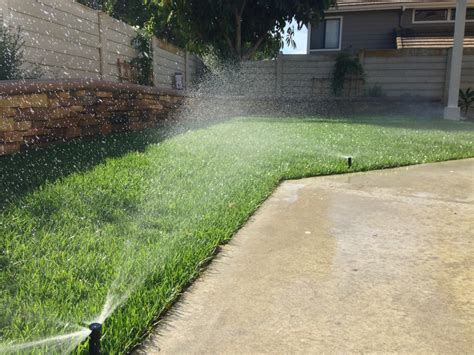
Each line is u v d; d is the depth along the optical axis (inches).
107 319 49.3
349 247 75.5
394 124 326.3
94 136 180.9
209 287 60.2
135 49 327.9
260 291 59.3
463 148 192.9
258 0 447.8
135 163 127.6
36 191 90.8
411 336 49.4
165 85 384.8
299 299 57.2
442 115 455.8
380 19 615.8
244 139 205.2
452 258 71.2
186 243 71.9
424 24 603.8
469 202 105.6
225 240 77.0
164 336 48.8
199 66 501.7
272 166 140.6
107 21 278.1
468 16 596.7
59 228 73.8
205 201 96.3
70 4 232.7
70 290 54.9
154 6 590.2
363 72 481.1
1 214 76.5
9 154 131.1
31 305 51.0
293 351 46.4
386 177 133.6
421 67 468.8
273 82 491.5
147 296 55.1
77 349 43.7
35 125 144.6
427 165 155.1
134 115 219.5
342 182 126.1
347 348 47.0
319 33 637.9
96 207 85.2
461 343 48.2
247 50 508.1
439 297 58.2
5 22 180.1
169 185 107.7
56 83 154.5
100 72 271.4
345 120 370.3
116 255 65.4
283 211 96.2
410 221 90.4
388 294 58.9
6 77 171.2
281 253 72.4
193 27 467.2
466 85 470.3
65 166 117.0
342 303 56.3
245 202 98.5
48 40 213.5
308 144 199.5
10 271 58.6
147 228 78.1
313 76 486.6
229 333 49.6
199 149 164.1
